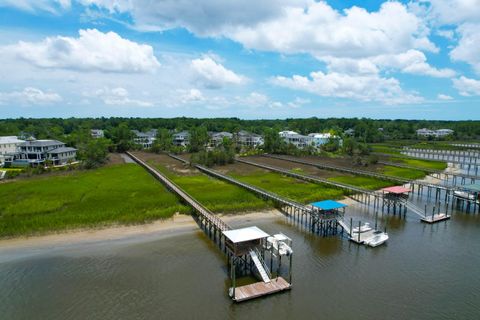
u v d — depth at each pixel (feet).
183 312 93.40
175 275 113.80
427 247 139.95
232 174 288.51
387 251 135.54
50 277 111.14
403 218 179.63
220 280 110.83
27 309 93.91
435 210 195.62
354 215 183.93
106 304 96.68
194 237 145.89
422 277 113.91
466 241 146.82
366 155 413.18
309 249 136.98
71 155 361.10
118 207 176.14
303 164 355.36
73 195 202.59
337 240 147.02
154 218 163.53
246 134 558.15
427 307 96.53
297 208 172.96
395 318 91.66
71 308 94.58
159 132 583.99
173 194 207.10
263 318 91.45
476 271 118.32
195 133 496.64
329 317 91.97
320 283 109.40
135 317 90.89
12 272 114.21
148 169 309.63
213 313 93.20
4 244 135.44
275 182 250.16
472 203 202.28
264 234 115.85
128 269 117.29
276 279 109.19
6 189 220.23
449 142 640.17
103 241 140.46
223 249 134.10
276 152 460.14
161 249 133.80
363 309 95.50
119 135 507.30
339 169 306.96
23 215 162.91
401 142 640.17
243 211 182.50
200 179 262.88
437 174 302.25
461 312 94.27
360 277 113.60
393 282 110.42
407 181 240.53
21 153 327.67
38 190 216.74
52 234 145.38
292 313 93.61
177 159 395.55
